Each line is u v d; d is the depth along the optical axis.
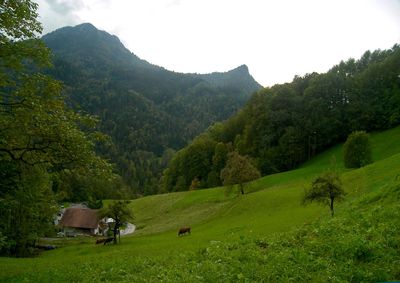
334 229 16.44
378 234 14.14
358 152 80.31
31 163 22.23
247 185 90.50
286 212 54.91
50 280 17.56
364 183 51.03
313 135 125.38
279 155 123.88
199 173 144.38
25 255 62.03
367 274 10.88
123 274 15.73
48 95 22.00
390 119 115.75
